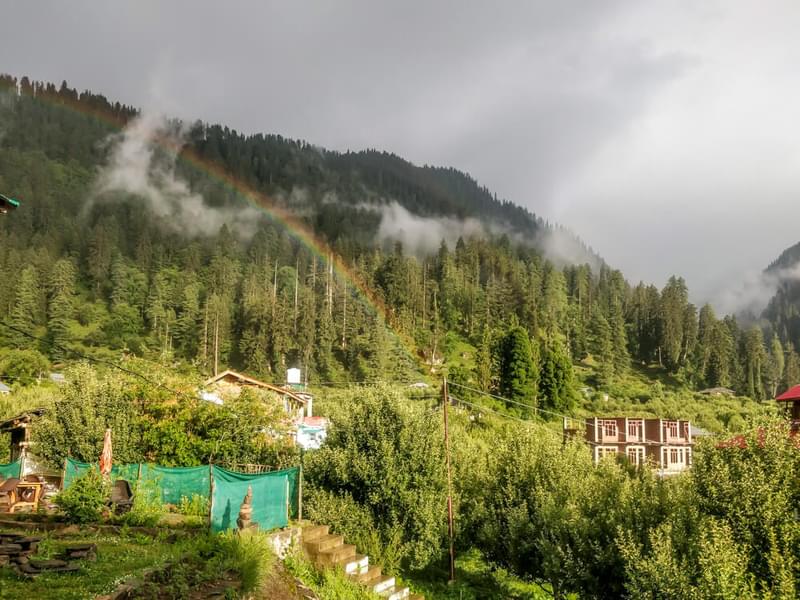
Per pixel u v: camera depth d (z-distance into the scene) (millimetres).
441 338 137625
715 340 144125
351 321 131500
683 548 12828
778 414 14258
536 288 172125
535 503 19938
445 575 22672
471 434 44250
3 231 157625
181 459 25406
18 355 76250
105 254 155625
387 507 20500
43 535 14156
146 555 12773
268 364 115812
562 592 17594
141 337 130125
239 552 13367
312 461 21609
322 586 15555
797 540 11586
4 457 33500
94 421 25047
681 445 54844
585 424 58562
